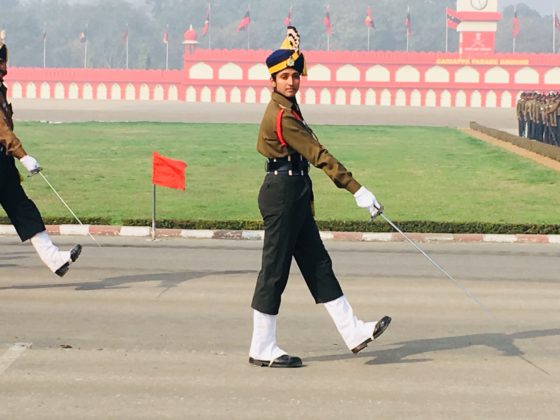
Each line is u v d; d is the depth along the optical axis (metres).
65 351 8.61
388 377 7.90
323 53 109.06
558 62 107.62
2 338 9.08
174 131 51.75
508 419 6.86
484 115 88.94
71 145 40.28
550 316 10.50
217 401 7.19
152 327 9.61
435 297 11.59
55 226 17.72
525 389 7.60
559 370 8.19
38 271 12.98
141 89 114.25
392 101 109.44
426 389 7.57
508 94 108.75
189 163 32.88
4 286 11.80
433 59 108.69
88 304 10.74
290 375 7.92
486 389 7.59
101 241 16.70
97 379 7.72
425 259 15.02
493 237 17.70
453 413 6.98
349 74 109.19
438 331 9.66
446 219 19.78
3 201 11.01
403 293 11.83
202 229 17.84
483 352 8.80
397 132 54.09
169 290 11.68
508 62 108.12
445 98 109.12
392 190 25.39
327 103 109.50
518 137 43.41
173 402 7.15
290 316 10.26
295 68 8.06
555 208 22.00
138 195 23.38
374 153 38.59
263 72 111.12
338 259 14.84
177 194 23.77
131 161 33.16
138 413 6.89
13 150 10.63
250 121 70.88
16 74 115.69
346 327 8.33
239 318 10.11
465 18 112.12
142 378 7.77
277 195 8.07
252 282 12.35
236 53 111.19
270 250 8.14
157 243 16.55
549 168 32.31
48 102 107.69
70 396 7.27
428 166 32.94
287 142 7.99
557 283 12.82
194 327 9.65
